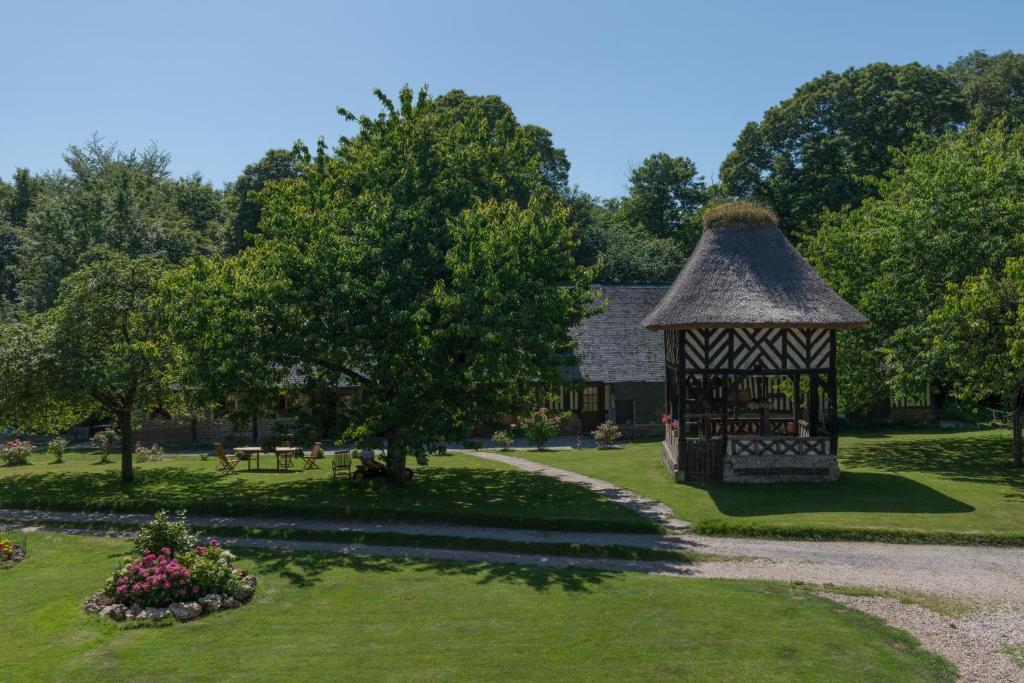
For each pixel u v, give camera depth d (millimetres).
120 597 13133
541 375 21688
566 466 28219
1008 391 24781
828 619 12312
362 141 25406
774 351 24016
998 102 60594
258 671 10367
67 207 46906
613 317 42000
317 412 22500
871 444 33000
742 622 12188
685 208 68125
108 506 21859
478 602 13461
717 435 29625
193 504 21453
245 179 62906
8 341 24266
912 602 13297
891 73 52094
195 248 51344
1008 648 11188
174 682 10016
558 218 22203
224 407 23344
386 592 14156
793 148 55094
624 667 10438
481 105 55031
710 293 23984
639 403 40188
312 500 21734
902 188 30422
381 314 20703
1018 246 24156
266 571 15719
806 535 17922
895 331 27453
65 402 25906
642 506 20688
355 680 10055
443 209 23375
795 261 24969
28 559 16766
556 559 16656
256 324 21141
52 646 11359
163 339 23531
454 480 25156
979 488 22438
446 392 21734
